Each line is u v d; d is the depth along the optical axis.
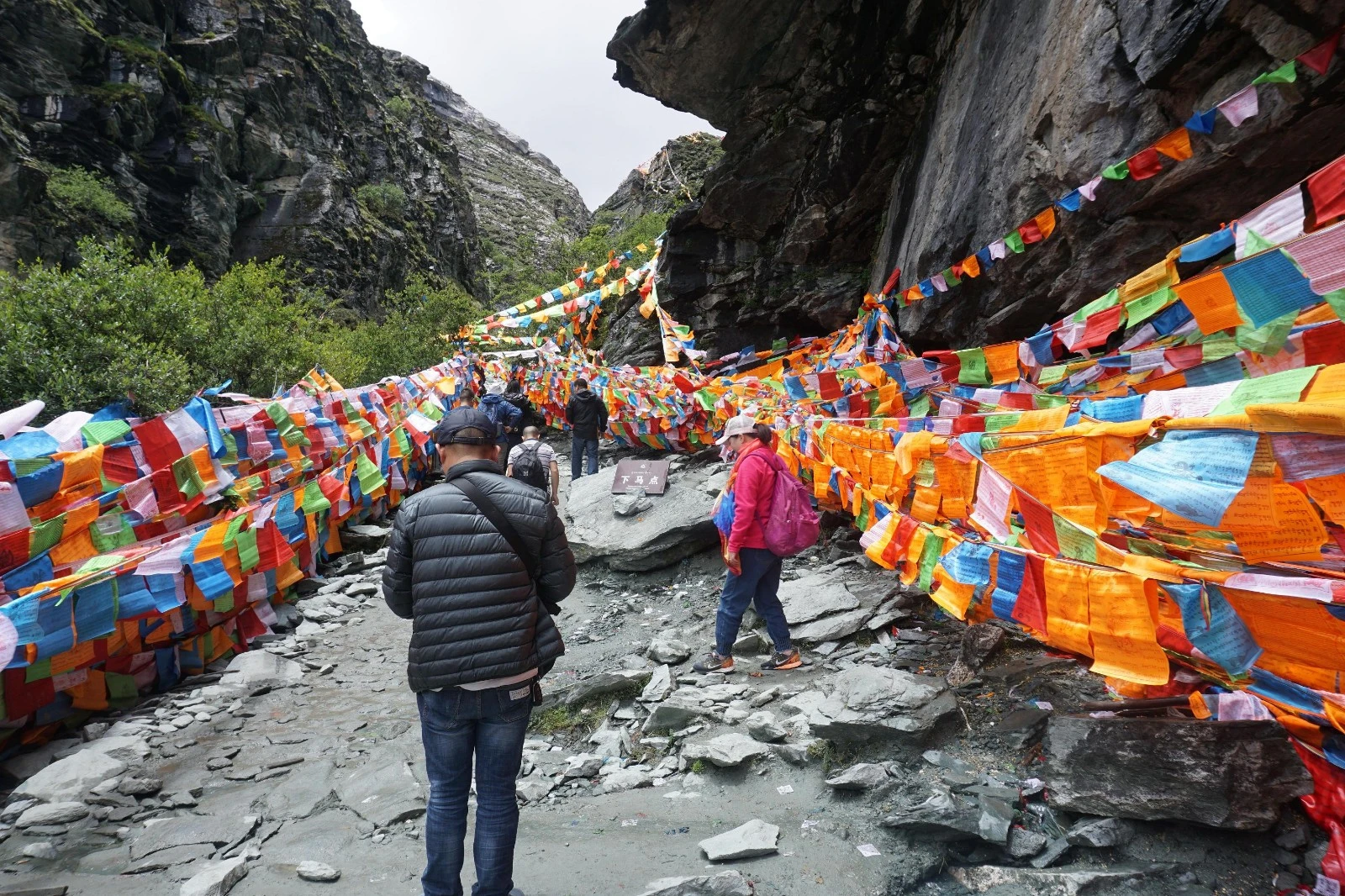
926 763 3.18
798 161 13.34
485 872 2.30
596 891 2.60
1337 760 2.30
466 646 2.27
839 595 5.01
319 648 5.68
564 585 2.47
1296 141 4.88
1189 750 2.63
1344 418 1.90
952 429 4.27
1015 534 3.29
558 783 3.54
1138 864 2.53
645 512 7.16
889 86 11.88
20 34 23.89
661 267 15.99
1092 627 2.70
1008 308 7.41
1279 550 2.18
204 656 5.14
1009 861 2.65
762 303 14.20
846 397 6.80
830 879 2.59
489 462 2.52
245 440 6.25
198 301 12.53
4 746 3.92
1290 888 2.33
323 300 30.41
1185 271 5.79
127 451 4.78
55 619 3.67
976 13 9.37
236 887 2.75
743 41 13.05
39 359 8.62
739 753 3.43
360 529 8.16
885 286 10.57
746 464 4.24
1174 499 2.33
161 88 27.27
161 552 4.39
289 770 3.79
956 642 4.26
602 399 11.55
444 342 23.11
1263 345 2.84
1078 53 6.12
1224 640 2.37
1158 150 4.41
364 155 43.56
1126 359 4.24
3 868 2.94
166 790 3.61
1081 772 2.79
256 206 32.62
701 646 5.00
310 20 42.84
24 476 3.83
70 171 23.31
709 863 2.73
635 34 13.41
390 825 3.16
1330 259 2.54
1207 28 4.89
